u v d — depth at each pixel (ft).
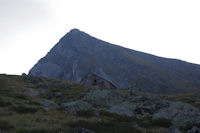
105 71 426.10
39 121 46.39
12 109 60.13
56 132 36.29
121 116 65.98
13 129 36.55
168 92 377.71
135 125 52.39
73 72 434.71
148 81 410.72
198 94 190.29
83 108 65.46
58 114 58.70
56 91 151.33
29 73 491.72
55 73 453.17
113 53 535.19
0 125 37.19
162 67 524.11
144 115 77.41
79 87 184.24
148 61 548.72
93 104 106.22
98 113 65.41
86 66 444.96
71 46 542.57
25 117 49.80
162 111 76.23
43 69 470.39
